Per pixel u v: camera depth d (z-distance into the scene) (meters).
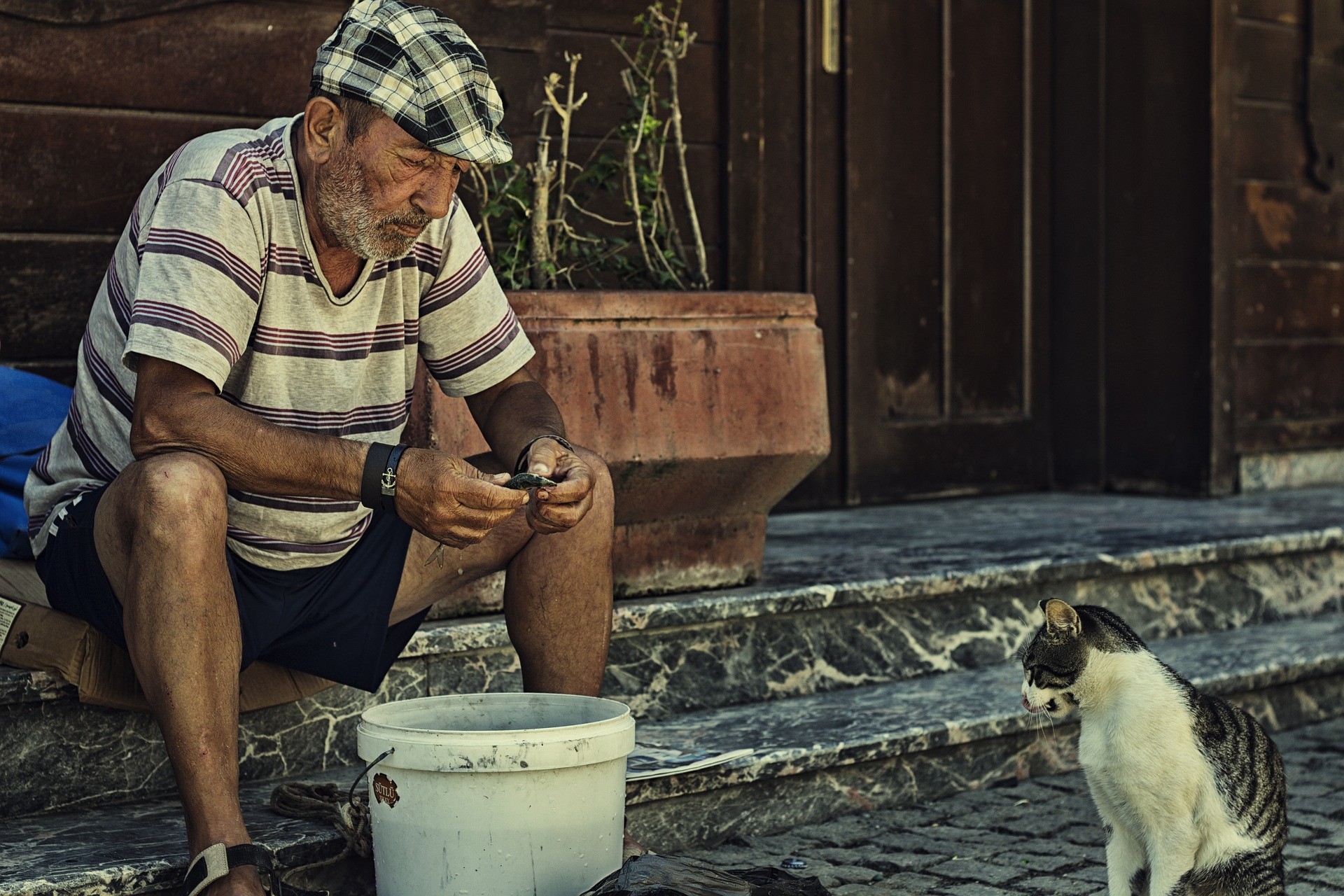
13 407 2.83
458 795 2.19
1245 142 6.18
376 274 2.46
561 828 2.22
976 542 4.55
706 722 3.34
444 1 3.68
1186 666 3.93
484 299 2.65
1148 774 2.63
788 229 5.40
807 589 3.64
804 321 3.68
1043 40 6.24
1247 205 6.20
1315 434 6.55
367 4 2.29
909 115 5.75
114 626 2.41
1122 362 6.21
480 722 2.49
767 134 5.29
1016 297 6.22
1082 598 4.21
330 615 2.57
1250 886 2.64
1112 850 2.78
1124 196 6.16
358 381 2.49
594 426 3.30
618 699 3.33
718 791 3.04
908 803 3.33
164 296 2.22
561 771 2.21
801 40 5.37
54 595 2.50
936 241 5.88
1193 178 5.96
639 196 4.25
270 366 2.39
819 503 5.59
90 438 2.46
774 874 2.42
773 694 3.58
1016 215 6.19
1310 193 6.49
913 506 5.72
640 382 3.37
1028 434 6.29
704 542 3.63
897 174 5.73
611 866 2.32
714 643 3.51
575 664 2.62
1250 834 2.64
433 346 2.65
